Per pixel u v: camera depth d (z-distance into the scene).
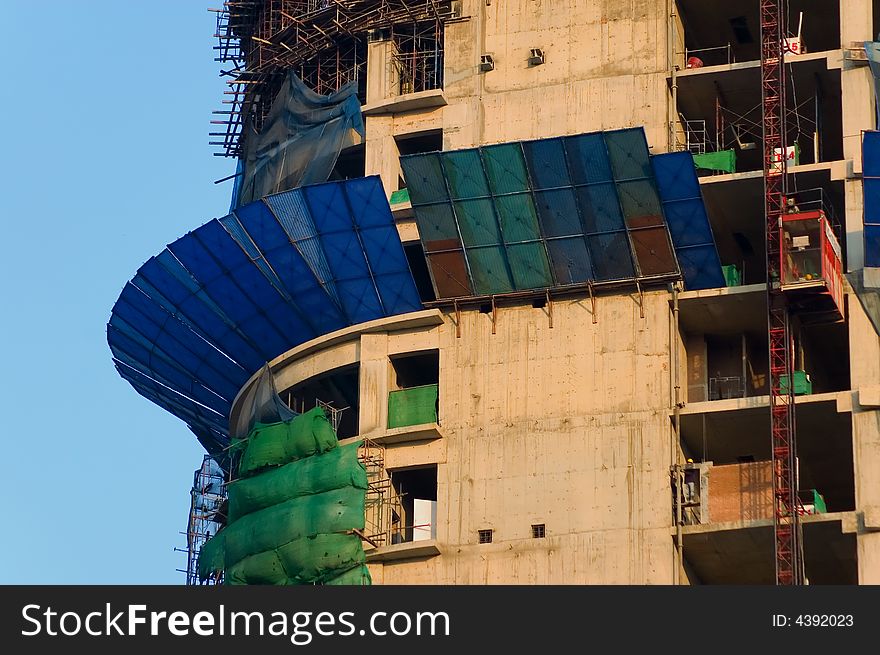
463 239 106.94
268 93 119.56
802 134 111.31
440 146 112.88
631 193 104.94
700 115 111.19
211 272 109.75
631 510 103.50
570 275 106.56
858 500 102.00
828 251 105.44
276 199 107.38
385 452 106.94
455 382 107.06
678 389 105.31
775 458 103.00
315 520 104.75
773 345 105.12
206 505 114.00
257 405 109.75
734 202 108.25
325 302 109.19
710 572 105.25
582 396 105.56
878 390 103.31
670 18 110.19
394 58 113.56
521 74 110.81
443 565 104.50
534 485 104.75
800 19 110.31
